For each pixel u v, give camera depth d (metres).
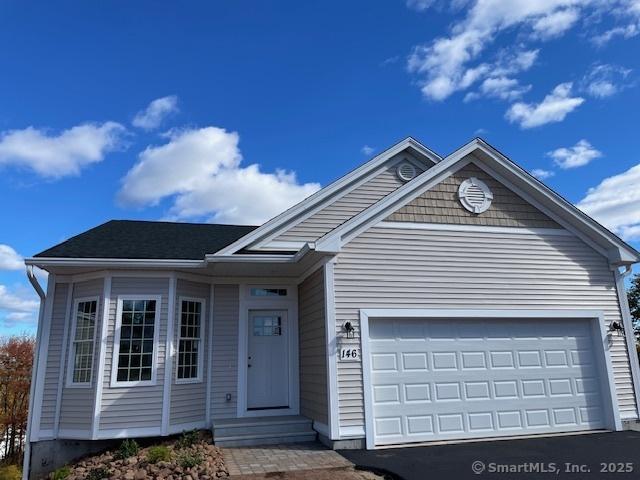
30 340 21.42
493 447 7.42
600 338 9.11
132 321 8.85
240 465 6.54
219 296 10.13
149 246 9.82
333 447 7.44
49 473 8.14
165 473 6.02
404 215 8.71
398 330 8.30
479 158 9.37
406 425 7.89
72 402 8.67
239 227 12.97
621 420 8.77
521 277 9.00
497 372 8.59
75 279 9.33
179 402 8.94
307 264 9.17
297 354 10.12
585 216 9.30
